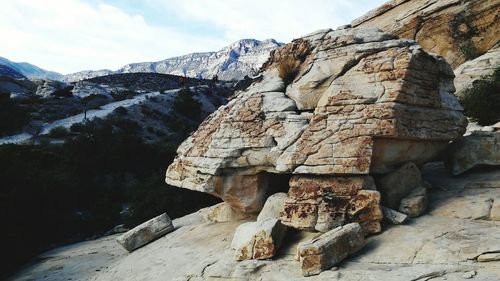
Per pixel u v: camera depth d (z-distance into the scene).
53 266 15.54
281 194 11.12
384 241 8.82
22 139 44.44
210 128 12.77
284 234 9.89
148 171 37.34
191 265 10.44
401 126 9.52
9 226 18.05
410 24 27.67
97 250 17.22
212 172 11.57
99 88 81.19
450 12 25.97
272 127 11.23
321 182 9.95
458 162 11.75
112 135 42.84
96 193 29.17
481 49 25.00
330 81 11.12
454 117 11.15
